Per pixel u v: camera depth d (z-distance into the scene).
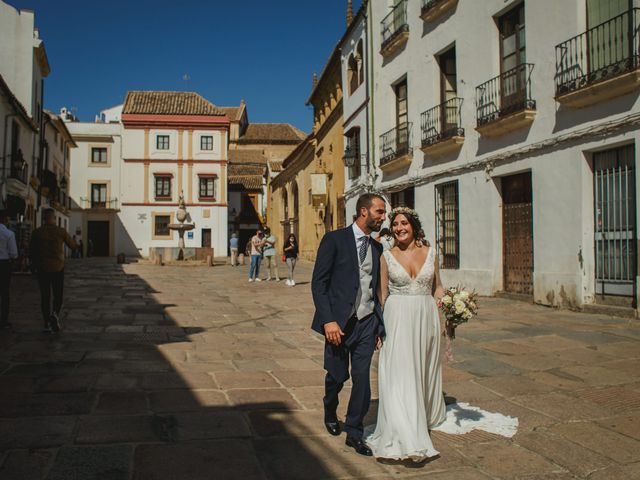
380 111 18.25
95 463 3.37
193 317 9.81
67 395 4.76
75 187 44.12
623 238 9.14
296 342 7.61
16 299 11.70
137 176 43.94
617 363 6.04
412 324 3.85
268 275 20.78
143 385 5.15
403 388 3.72
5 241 8.00
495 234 12.16
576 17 9.82
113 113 54.12
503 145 11.85
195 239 44.34
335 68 24.38
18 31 24.53
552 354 6.53
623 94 8.87
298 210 37.12
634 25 8.69
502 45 12.21
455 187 13.96
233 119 62.06
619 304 9.18
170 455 3.54
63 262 8.04
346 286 3.75
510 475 3.35
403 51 16.44
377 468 3.45
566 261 10.05
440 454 3.67
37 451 3.52
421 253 4.03
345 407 4.70
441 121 14.53
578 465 3.49
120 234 43.78
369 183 19.06
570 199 9.95
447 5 13.77
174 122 44.12
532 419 4.36
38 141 27.44
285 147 61.53
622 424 4.23
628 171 9.09
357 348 3.79
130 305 11.22
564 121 10.11
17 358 6.13
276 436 3.95
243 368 5.96
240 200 55.38
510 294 11.63
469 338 7.54
